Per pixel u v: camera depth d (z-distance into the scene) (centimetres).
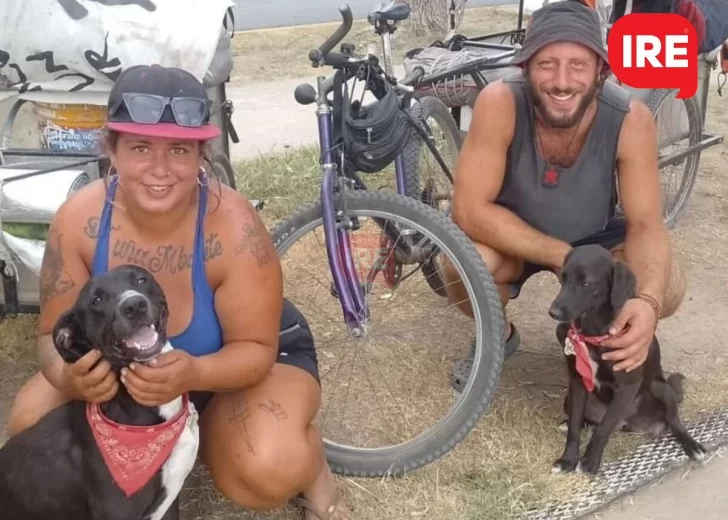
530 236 328
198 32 348
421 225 318
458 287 338
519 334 411
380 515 296
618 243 351
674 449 329
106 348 217
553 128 317
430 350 383
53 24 340
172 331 252
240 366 249
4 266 327
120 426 228
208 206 251
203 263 249
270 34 1177
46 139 366
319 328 395
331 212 317
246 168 611
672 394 325
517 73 359
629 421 334
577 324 298
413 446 316
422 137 409
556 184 329
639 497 305
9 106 374
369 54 342
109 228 248
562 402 361
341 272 321
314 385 278
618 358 292
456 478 314
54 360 242
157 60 344
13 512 233
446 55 469
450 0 540
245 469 258
